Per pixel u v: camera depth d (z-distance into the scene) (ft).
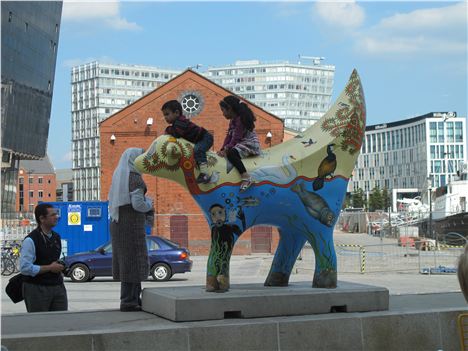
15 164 220.23
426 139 395.96
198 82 111.55
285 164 21.80
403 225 158.61
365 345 20.04
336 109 23.04
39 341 16.98
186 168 20.70
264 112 108.06
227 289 20.97
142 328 18.11
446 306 22.61
